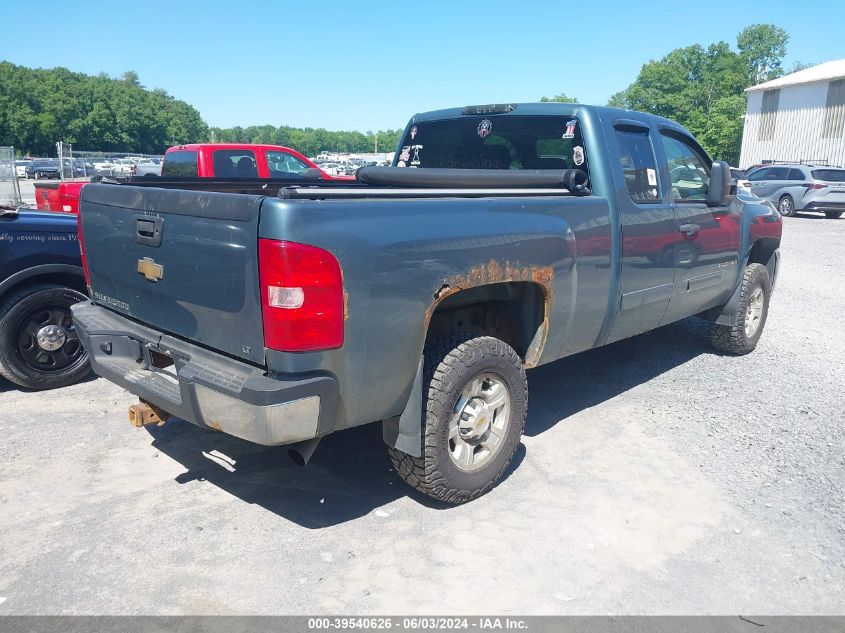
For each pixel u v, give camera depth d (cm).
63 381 527
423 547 328
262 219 278
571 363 616
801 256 1329
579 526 348
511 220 359
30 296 499
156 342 342
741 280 605
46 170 3756
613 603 291
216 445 436
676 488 388
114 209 360
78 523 344
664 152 488
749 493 383
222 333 307
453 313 395
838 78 3469
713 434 462
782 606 292
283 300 277
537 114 465
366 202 301
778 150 3891
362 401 311
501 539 336
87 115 10588
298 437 292
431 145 546
